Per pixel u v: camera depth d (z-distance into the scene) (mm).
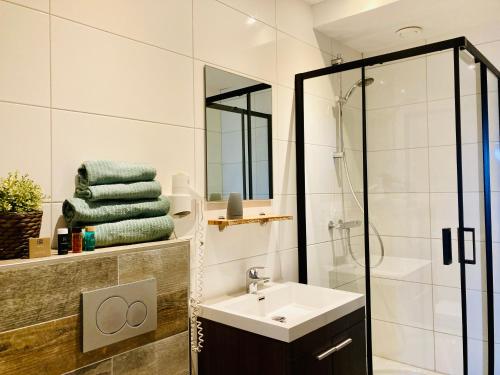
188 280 1521
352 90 2445
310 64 2641
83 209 1305
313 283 2537
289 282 2281
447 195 2342
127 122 1605
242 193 2105
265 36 2297
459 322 2344
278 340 1522
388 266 2572
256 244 2199
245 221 1941
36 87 1347
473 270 2242
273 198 2318
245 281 2115
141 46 1664
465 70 2184
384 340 2582
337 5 2566
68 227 1365
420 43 2924
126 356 1315
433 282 2436
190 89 1856
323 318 1689
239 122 2105
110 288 1269
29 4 1335
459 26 2676
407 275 2523
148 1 1696
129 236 1384
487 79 2400
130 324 1316
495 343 2457
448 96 2219
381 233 2553
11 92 1289
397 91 2381
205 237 1911
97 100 1513
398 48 3021
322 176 2520
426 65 2270
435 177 2365
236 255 2074
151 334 1390
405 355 2547
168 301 1444
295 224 2480
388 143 2463
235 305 1872
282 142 2396
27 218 1155
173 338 1458
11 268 1060
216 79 1980
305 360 1567
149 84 1688
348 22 2594
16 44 1303
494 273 2496
